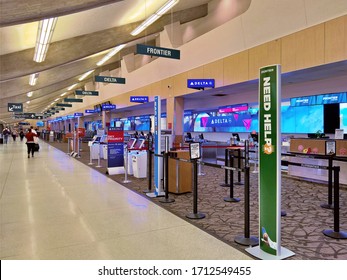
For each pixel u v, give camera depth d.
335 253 3.17
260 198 3.16
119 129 8.90
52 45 11.54
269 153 3.03
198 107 15.09
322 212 4.77
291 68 7.45
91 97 28.08
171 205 5.18
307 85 9.58
